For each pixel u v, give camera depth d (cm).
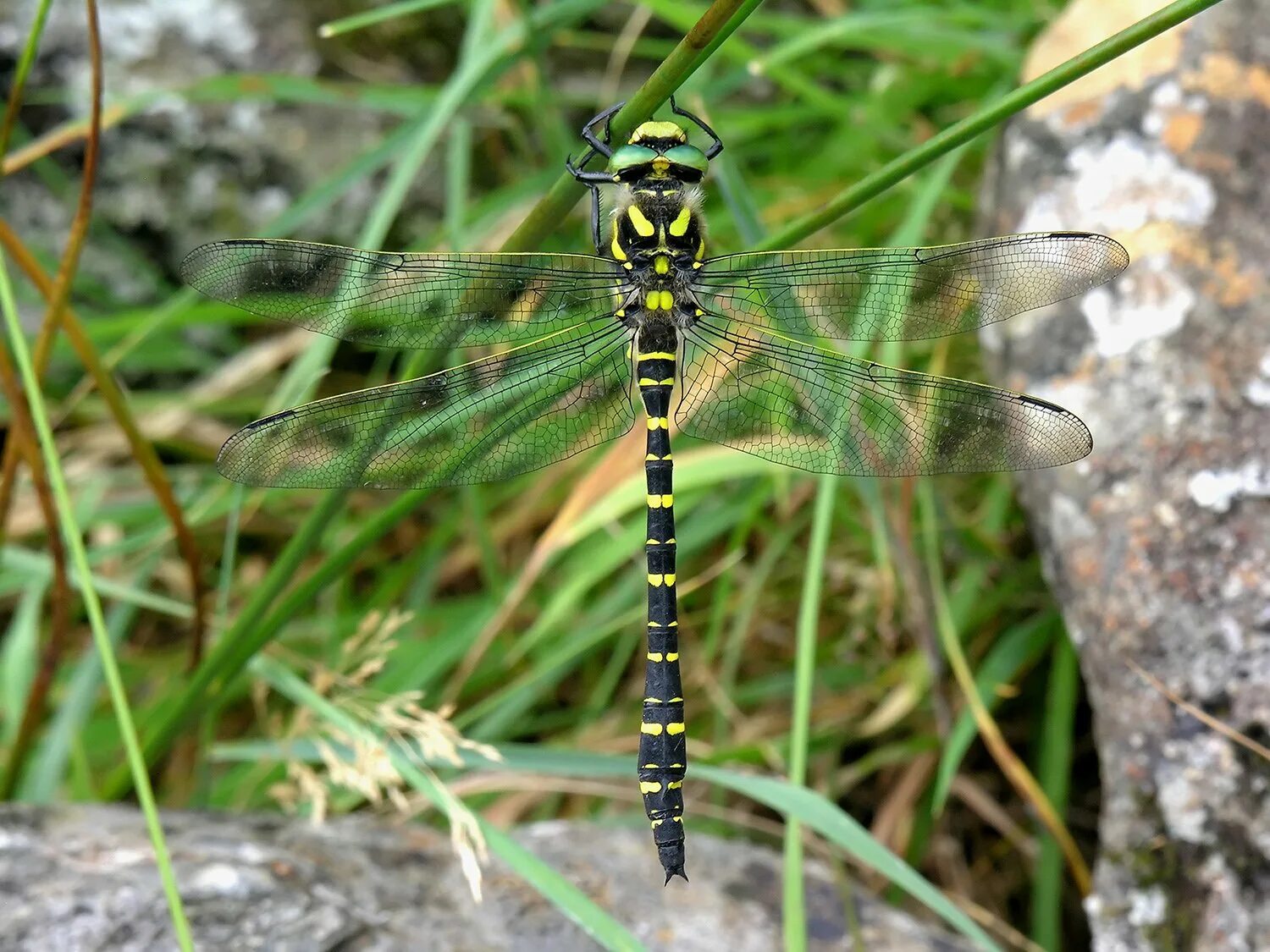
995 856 41
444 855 37
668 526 39
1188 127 39
